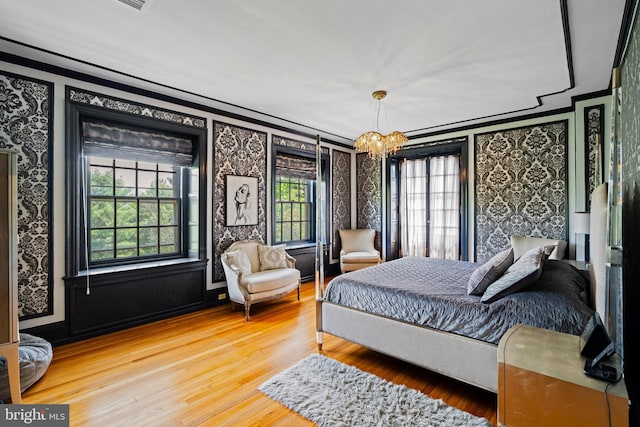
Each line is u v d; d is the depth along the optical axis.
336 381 2.17
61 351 2.66
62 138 2.80
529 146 4.05
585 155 3.34
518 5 1.88
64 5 1.90
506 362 1.35
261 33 2.20
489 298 1.99
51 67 2.72
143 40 2.31
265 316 3.59
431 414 1.81
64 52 2.50
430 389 2.12
